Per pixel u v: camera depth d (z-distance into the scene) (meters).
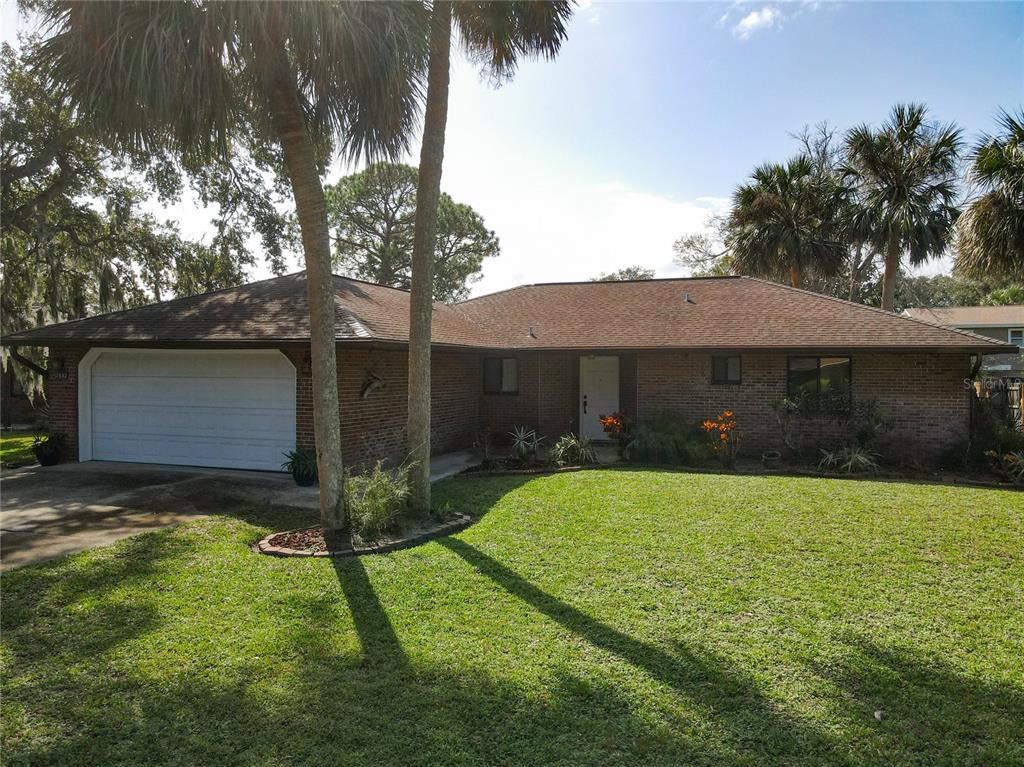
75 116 6.39
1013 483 9.90
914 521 7.34
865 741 3.12
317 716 3.38
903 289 38.28
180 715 3.40
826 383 12.69
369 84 6.24
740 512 7.80
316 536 6.82
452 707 3.46
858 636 4.29
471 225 33.19
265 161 17.83
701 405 13.49
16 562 6.00
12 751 3.10
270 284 13.09
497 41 8.52
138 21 5.43
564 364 15.36
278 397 10.71
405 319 12.45
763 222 22.56
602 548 6.34
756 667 3.87
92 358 11.93
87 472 10.78
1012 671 3.80
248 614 4.74
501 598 5.04
